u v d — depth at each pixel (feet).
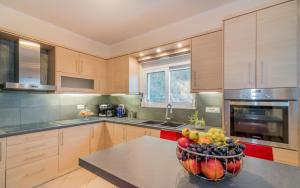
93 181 7.73
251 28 5.69
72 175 8.24
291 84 4.98
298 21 4.92
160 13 8.11
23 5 7.34
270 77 5.31
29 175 6.94
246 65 5.74
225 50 6.20
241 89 5.80
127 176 2.56
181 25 8.91
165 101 10.29
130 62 10.48
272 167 3.00
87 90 10.24
